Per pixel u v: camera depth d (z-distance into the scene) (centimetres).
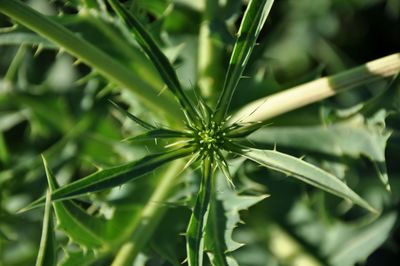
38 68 56
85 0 45
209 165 37
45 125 54
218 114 37
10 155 54
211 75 47
